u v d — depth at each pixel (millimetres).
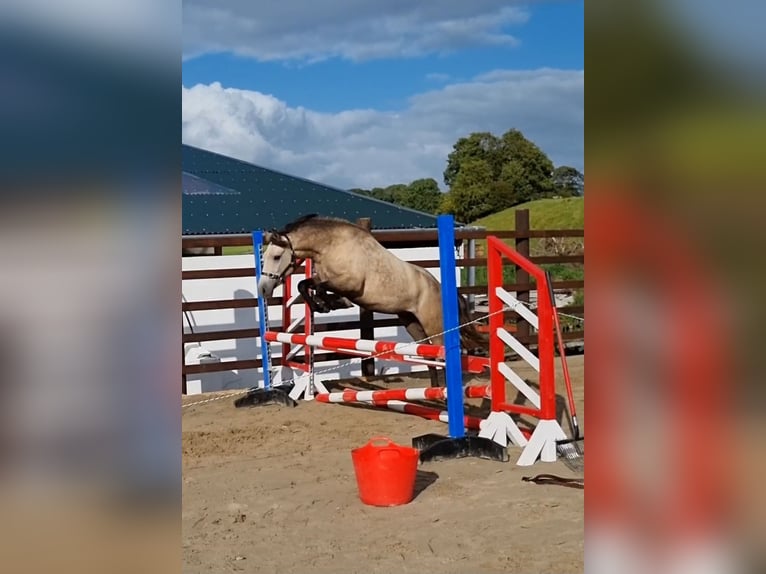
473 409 6680
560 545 3322
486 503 3990
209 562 3289
